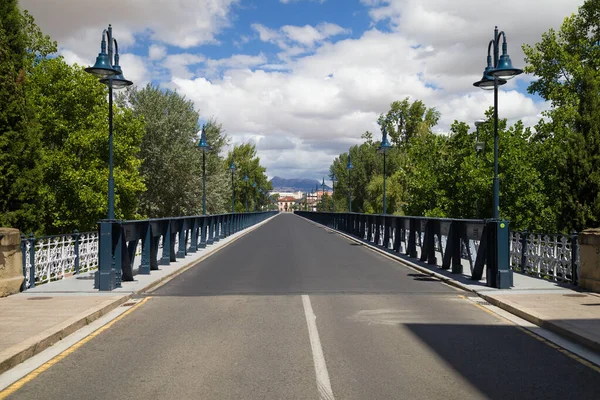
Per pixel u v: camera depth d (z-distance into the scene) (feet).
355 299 31.71
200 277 42.32
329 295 33.12
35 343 20.24
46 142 81.76
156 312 28.22
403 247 65.00
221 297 32.60
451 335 22.90
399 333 23.21
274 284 37.78
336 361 18.94
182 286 37.37
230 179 174.29
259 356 19.61
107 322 25.76
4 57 46.85
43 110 77.20
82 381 16.90
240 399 15.16
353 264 51.34
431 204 89.35
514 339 22.22
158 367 18.35
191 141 139.85
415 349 20.59
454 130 86.48
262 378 17.06
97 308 27.40
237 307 29.32
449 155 88.38
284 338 22.29
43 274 37.04
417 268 46.98
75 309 27.17
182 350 20.52
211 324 25.09
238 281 39.55
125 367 18.39
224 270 46.91
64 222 80.69
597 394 15.57
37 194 48.75
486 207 74.64
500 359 19.26
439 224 46.96
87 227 84.89
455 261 42.09
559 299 29.96
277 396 15.37
